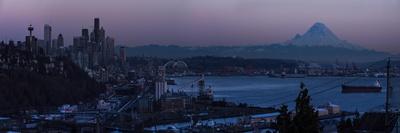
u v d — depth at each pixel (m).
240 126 161.12
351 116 176.75
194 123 176.38
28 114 193.38
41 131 150.50
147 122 180.75
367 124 73.31
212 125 168.25
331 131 91.06
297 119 33.78
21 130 151.38
